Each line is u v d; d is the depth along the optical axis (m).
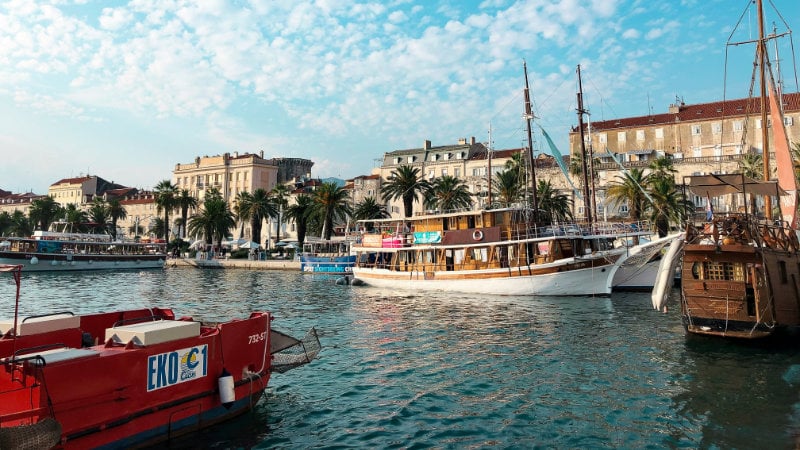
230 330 10.27
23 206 142.62
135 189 142.12
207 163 112.19
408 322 24.14
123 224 124.31
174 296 37.03
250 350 10.77
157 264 75.94
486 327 22.47
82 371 7.58
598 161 65.50
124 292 39.97
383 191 65.25
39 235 68.19
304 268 64.50
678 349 17.45
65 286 45.16
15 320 8.70
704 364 15.41
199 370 9.50
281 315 26.75
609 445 9.67
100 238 76.12
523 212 37.06
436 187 64.19
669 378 13.99
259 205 79.62
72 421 7.41
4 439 6.41
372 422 10.86
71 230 96.62
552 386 13.42
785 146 24.89
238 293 39.12
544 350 17.62
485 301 32.25
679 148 66.94
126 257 72.06
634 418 11.05
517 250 35.38
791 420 10.78
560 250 34.12
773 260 17.97
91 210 109.38
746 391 12.77
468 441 9.89
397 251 43.31
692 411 11.41
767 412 11.28
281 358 12.48
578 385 13.48
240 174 107.75
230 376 9.95
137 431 8.36
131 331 8.62
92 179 136.50
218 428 9.91
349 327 22.81
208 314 27.45
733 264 18.05
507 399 12.41
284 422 10.74
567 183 66.31
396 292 39.41
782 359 15.92
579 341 19.02
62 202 136.38
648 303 29.97
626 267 34.97
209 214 80.19
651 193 48.78
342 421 10.90
